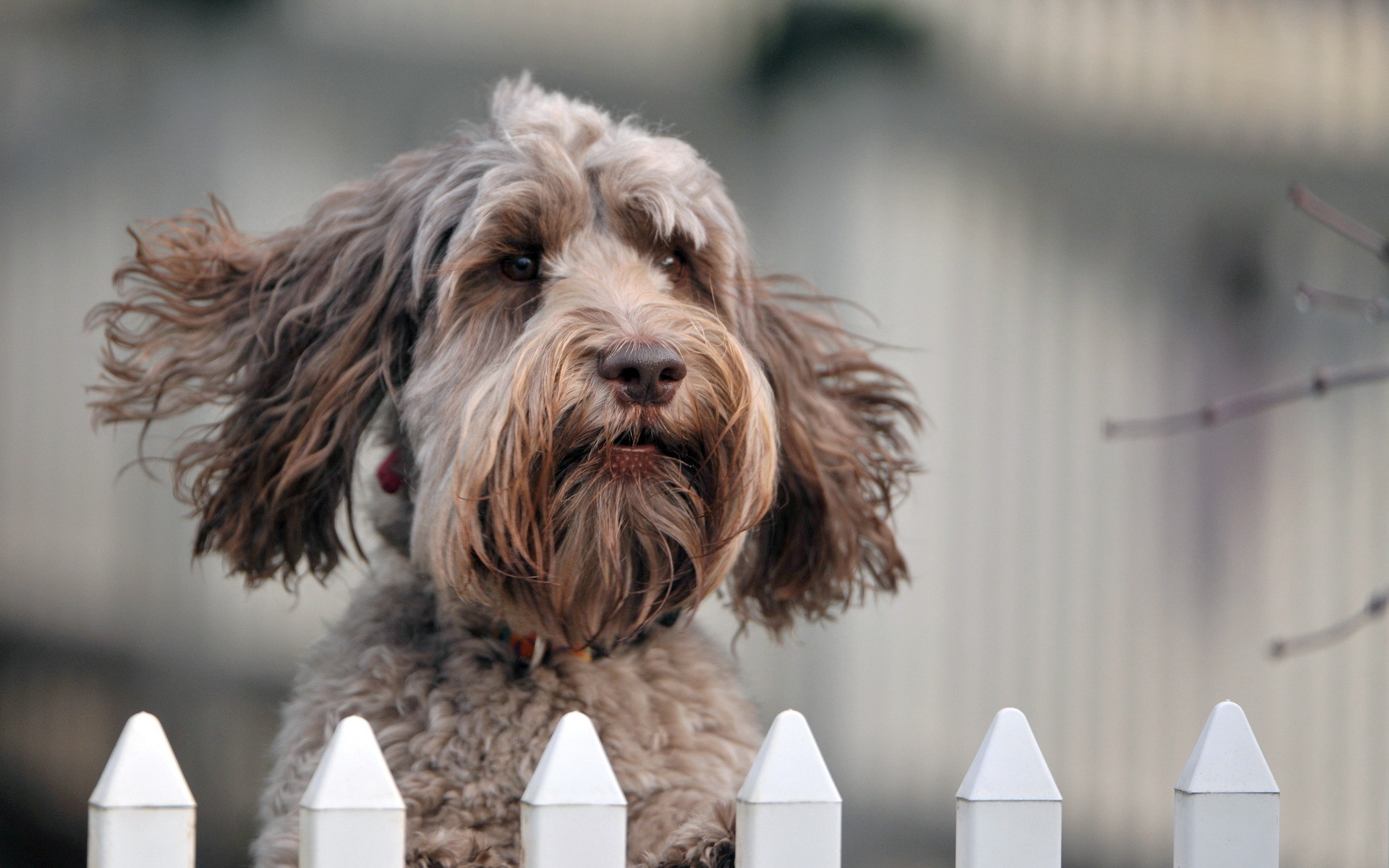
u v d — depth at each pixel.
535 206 3.39
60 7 6.82
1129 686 7.53
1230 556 7.72
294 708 3.46
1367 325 7.92
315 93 6.99
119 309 3.86
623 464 3.08
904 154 7.44
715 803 2.84
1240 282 7.82
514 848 3.15
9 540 6.72
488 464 3.08
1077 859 7.38
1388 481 7.91
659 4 7.30
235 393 3.75
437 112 7.08
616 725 3.26
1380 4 7.98
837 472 4.01
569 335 3.10
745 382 3.22
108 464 6.77
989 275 7.51
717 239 3.65
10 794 6.62
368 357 3.58
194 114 6.89
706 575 3.25
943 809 7.27
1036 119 7.59
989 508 7.44
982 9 7.52
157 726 2.09
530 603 3.23
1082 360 7.60
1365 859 7.74
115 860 2.02
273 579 3.71
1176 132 7.75
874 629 7.29
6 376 6.74
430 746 3.18
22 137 6.78
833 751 7.20
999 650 7.40
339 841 2.06
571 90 7.20
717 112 7.36
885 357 7.35
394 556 3.66
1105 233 7.65
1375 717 7.82
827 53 7.39
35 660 6.70
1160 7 7.73
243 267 3.96
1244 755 2.36
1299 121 7.90
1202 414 3.54
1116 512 7.61
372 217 3.81
